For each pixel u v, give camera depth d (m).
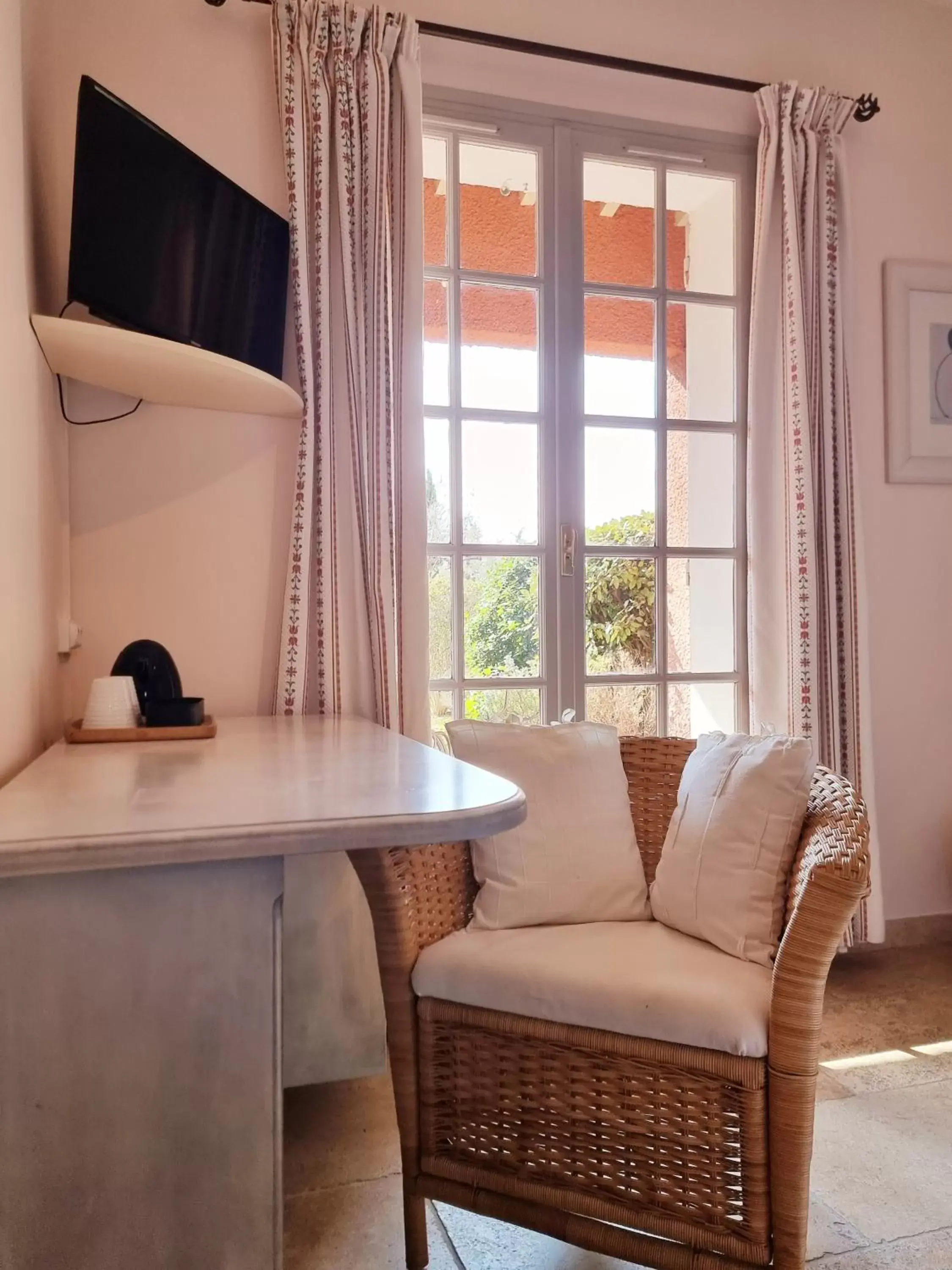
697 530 2.57
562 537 2.41
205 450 2.09
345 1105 1.84
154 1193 0.87
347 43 2.09
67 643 1.85
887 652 2.66
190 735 1.60
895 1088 1.86
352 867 1.79
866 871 1.09
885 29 2.66
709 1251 1.13
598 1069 1.21
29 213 1.59
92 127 1.59
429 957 1.32
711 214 2.57
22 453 1.42
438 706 2.35
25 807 0.94
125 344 1.61
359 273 2.11
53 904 0.85
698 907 1.42
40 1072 0.85
